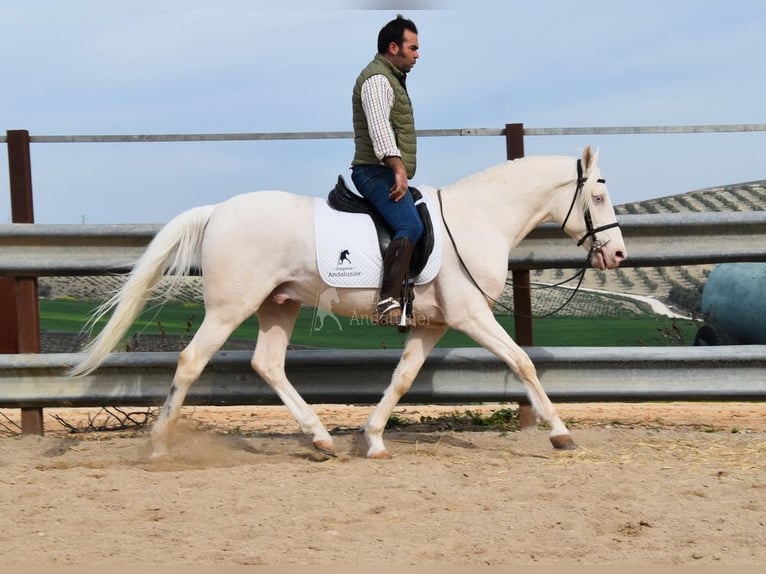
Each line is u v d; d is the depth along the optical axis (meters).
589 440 10.94
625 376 11.52
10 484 8.85
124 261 11.68
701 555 6.53
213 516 7.66
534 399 10.23
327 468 9.52
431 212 10.08
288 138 12.10
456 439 11.23
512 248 10.74
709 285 20.92
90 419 12.91
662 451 10.30
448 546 6.76
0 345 16.20
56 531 7.21
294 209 9.96
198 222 10.15
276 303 10.44
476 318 10.01
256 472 9.32
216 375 11.74
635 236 11.52
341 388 11.70
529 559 6.48
